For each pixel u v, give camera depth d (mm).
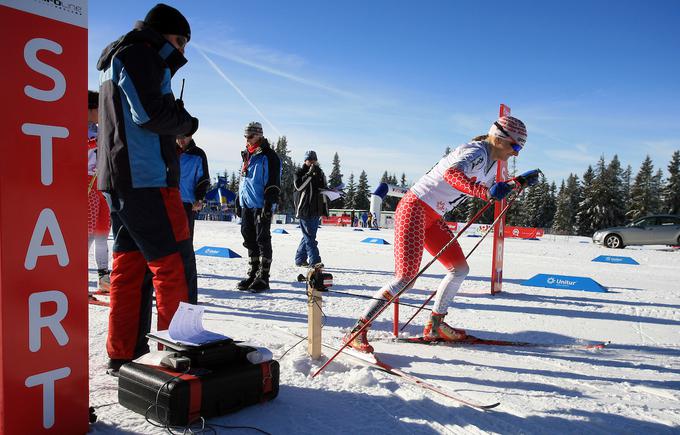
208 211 41844
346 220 37625
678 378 2840
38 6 1531
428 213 3238
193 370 1970
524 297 5602
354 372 2539
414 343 3477
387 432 1920
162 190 2238
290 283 5988
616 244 16047
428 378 2682
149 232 2209
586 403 2350
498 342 3498
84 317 1721
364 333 3043
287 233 19031
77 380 1706
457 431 1965
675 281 7520
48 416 1623
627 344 3641
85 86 1676
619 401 2402
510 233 25484
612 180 52500
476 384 2602
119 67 2121
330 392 2332
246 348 2188
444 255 3357
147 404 1909
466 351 3305
